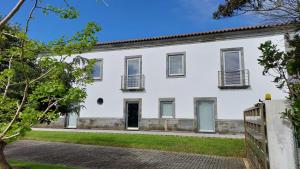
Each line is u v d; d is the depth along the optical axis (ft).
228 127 47.67
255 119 16.61
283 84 11.19
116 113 56.39
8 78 16.24
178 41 52.90
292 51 10.45
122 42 56.49
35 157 27.02
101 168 22.61
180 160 25.96
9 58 16.97
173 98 52.19
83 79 20.45
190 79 51.42
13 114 15.84
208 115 49.98
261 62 11.50
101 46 58.90
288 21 11.71
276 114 12.00
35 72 19.63
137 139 37.27
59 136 41.29
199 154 28.91
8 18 13.24
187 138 38.11
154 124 52.90
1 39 15.40
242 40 48.47
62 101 15.62
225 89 48.88
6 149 31.63
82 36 15.96
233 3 14.99
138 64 56.03
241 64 48.11
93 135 42.04
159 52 54.39
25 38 14.07
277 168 11.66
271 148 11.88
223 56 49.62
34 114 13.47
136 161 25.46
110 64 58.18
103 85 58.18
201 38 51.29
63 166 22.29
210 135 44.04
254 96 46.78
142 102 54.44
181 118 51.08
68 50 16.14
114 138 38.65
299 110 8.27
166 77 53.26
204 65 50.70
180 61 52.75
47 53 17.47
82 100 16.92
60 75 19.53
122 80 56.70
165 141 35.37
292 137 11.61
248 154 24.47
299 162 11.43
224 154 28.37
